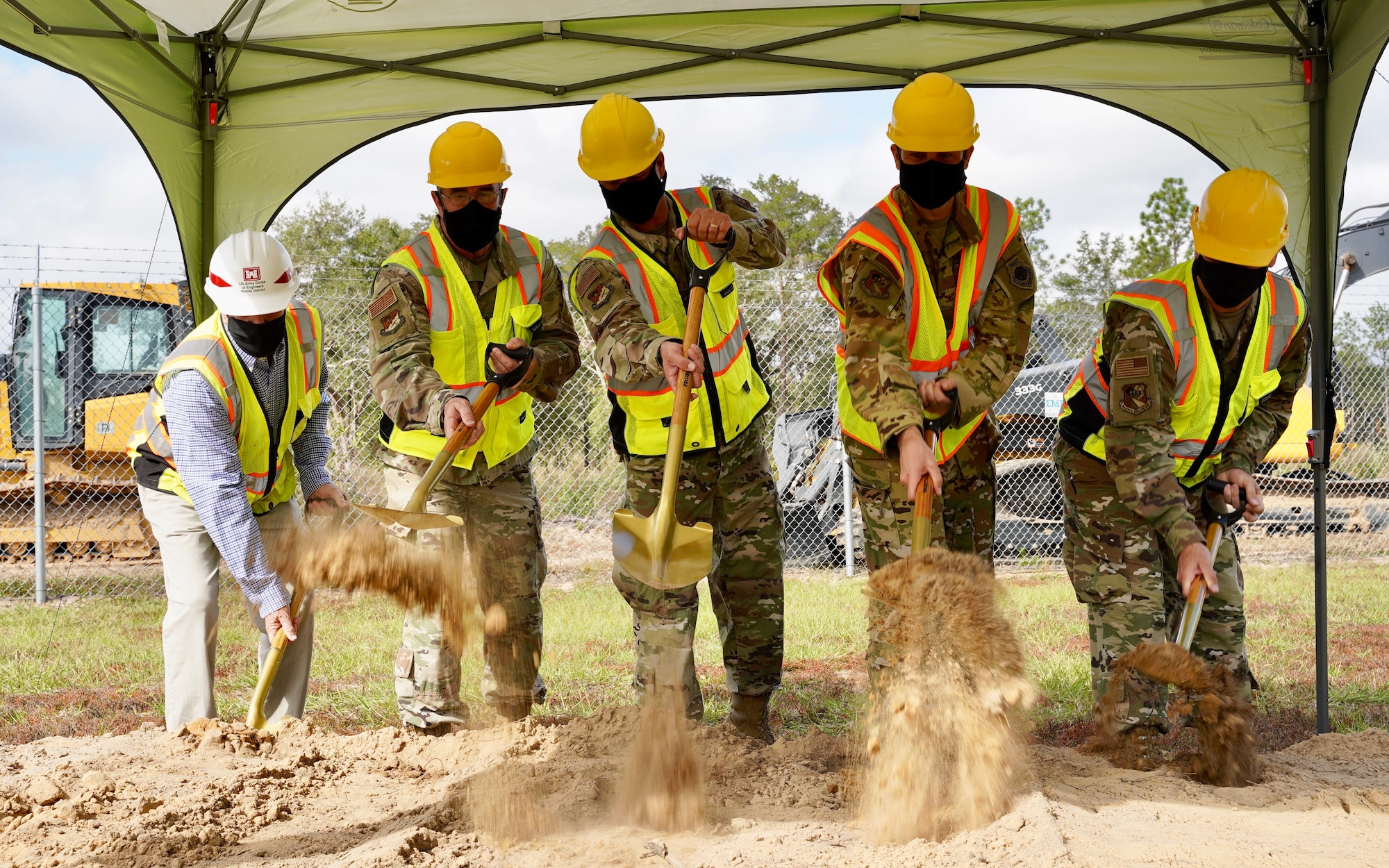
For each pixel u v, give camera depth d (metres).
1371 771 3.37
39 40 4.64
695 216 3.51
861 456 3.42
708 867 2.37
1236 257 3.25
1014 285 3.36
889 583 2.74
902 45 5.38
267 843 2.65
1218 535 3.51
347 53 5.46
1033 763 3.20
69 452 11.52
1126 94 5.27
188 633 3.84
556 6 5.12
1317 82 4.78
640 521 3.22
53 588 10.23
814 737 3.62
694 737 3.52
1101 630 3.54
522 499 4.11
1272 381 3.58
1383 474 12.19
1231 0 5.00
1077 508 3.64
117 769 3.29
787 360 10.57
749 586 3.90
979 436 3.52
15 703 5.76
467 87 5.59
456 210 3.79
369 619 7.96
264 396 3.84
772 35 5.34
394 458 3.98
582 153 3.59
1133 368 3.30
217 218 5.57
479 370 3.94
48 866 2.46
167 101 5.31
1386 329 11.73
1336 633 7.35
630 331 3.47
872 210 3.31
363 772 3.40
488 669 4.09
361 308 9.73
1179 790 2.96
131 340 11.88
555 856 2.47
